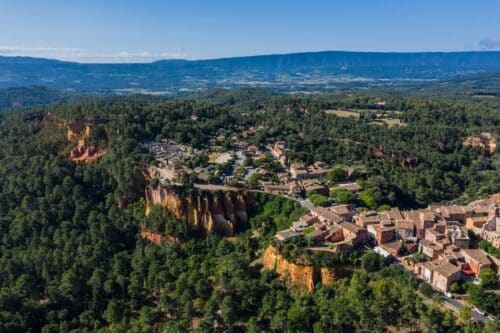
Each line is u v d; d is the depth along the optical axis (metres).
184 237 195.38
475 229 179.12
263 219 199.12
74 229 197.50
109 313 147.38
